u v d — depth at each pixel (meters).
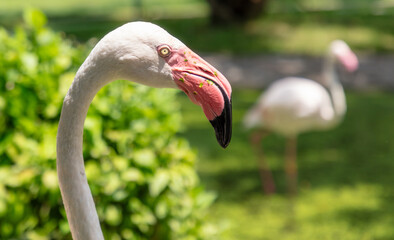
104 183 2.66
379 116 7.98
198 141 7.13
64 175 1.64
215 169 6.26
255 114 5.99
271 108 5.73
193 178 2.95
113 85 2.92
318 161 6.50
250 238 4.79
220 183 5.89
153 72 1.59
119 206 2.73
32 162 2.68
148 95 3.00
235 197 5.58
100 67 1.58
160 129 2.90
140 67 1.58
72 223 1.66
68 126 1.62
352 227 4.99
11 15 17.36
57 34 3.25
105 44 1.58
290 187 5.71
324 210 5.32
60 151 1.63
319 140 7.18
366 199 5.52
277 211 5.31
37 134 2.77
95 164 2.69
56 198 2.62
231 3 14.14
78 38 13.45
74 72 3.00
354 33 13.17
